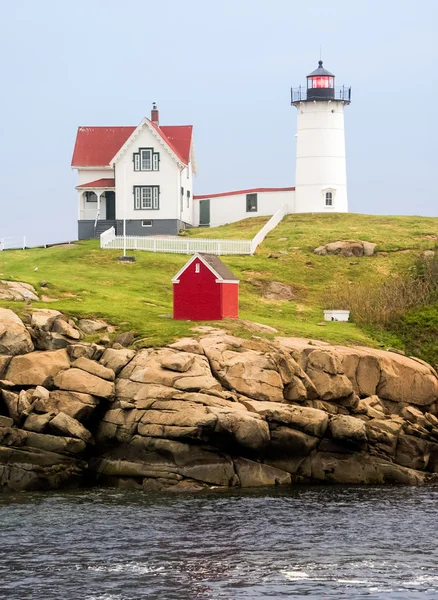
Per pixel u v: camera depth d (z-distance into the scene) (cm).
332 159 11050
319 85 11031
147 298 7775
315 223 10512
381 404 6450
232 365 5997
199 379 5825
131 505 5112
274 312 7869
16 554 4234
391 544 4381
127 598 3766
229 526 4675
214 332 6500
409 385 6581
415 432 6131
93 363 5966
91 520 4775
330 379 6225
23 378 5884
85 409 5738
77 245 9694
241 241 9281
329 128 11031
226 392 5838
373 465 5878
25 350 6056
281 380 6050
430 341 7400
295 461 5816
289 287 8538
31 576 3978
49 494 5422
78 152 10819
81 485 5678
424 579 3938
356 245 9325
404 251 9312
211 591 3828
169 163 10388
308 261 9131
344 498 5334
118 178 10425
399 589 3844
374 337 7356
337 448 5884
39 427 5619
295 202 11094
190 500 5244
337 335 7081
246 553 4253
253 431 5588
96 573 4012
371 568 4062
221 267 7112
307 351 6328
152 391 5747
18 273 8312
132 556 4216
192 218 11300
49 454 5588
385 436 5962
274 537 4491
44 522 4738
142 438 5622
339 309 7938
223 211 11231
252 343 6328
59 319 6406
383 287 8306
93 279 8238
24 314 6378
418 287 8200
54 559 4169
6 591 3825
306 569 4053
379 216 10869
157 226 10400
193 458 5603
